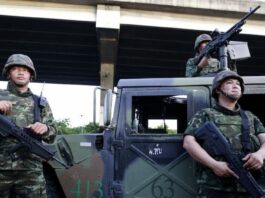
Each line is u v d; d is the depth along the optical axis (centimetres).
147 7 2034
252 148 340
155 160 412
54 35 2306
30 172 349
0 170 342
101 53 2231
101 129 467
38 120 360
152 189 409
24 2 2005
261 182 331
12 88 365
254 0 2064
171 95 423
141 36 2259
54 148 441
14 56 365
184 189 405
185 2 2009
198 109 417
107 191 421
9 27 2194
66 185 436
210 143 335
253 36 2188
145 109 431
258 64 2633
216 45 477
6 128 337
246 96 428
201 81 422
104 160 427
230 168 321
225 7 2036
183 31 2155
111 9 2019
